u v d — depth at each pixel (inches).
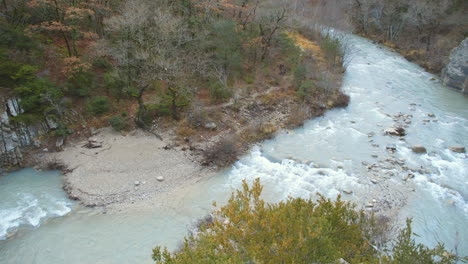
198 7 1696.6
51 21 1405.0
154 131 1321.4
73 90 1328.7
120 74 1405.0
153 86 1493.6
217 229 543.2
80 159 1157.1
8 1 1385.3
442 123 1537.9
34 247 841.5
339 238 562.3
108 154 1187.9
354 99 1764.3
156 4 1489.9
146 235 893.2
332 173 1181.1
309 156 1284.4
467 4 2485.2
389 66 2247.8
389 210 1008.2
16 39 1275.8
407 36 2652.6
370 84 1946.4
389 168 1213.1
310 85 1649.9
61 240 864.9
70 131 1248.2
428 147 1348.4
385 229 721.0
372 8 2903.5
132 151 1212.5
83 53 1472.7
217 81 1518.2
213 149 1232.8
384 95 1820.9
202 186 1097.4
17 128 1160.8
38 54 1333.7
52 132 1231.5
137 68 1421.0
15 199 992.9
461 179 1152.2
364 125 1524.4
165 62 1328.7
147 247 856.3
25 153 1161.4
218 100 1503.4
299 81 1710.1
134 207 988.6
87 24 1565.0
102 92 1405.0
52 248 841.5
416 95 1831.9
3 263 798.5
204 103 1471.5
